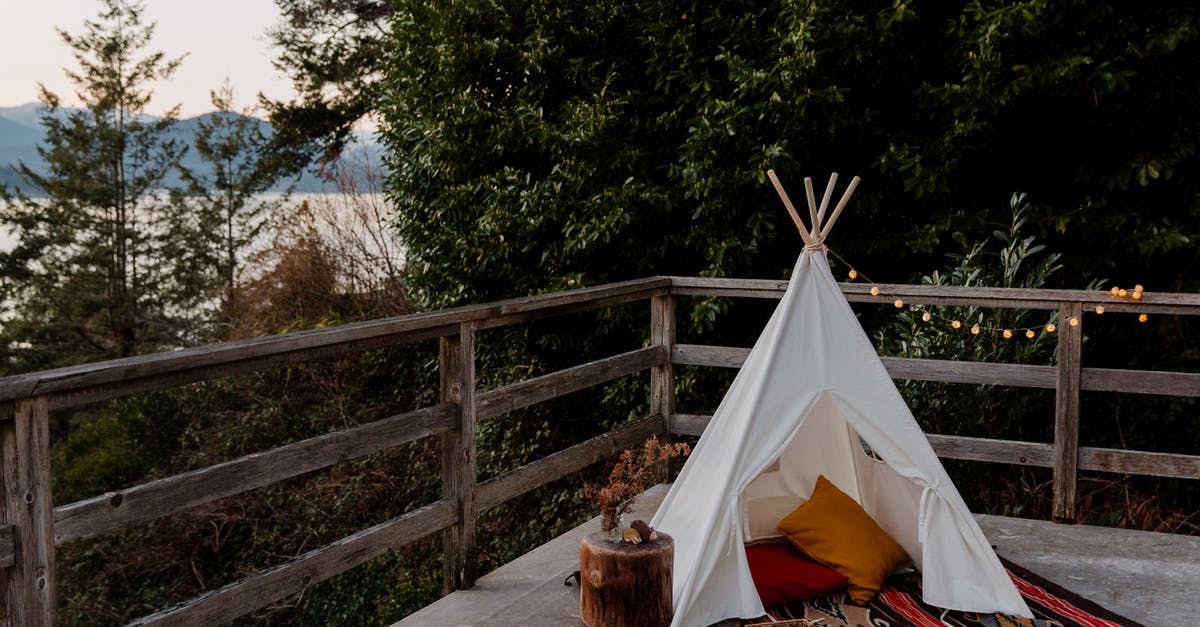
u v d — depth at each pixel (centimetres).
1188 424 578
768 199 611
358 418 861
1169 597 326
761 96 580
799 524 333
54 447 1166
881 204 632
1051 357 505
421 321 310
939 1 594
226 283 1562
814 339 327
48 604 205
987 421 505
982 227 591
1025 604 307
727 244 591
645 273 661
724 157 600
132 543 775
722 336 657
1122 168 576
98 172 1719
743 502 325
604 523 296
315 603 671
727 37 589
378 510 768
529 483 373
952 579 313
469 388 337
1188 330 599
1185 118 580
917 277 618
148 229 1741
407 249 797
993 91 555
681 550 317
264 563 753
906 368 439
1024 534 394
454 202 678
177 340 1678
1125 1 570
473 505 340
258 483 255
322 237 1035
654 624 283
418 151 691
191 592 747
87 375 208
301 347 265
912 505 338
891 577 334
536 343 704
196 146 1698
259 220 1655
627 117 633
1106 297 397
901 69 589
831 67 570
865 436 323
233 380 910
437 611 315
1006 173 629
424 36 689
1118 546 378
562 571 353
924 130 616
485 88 676
